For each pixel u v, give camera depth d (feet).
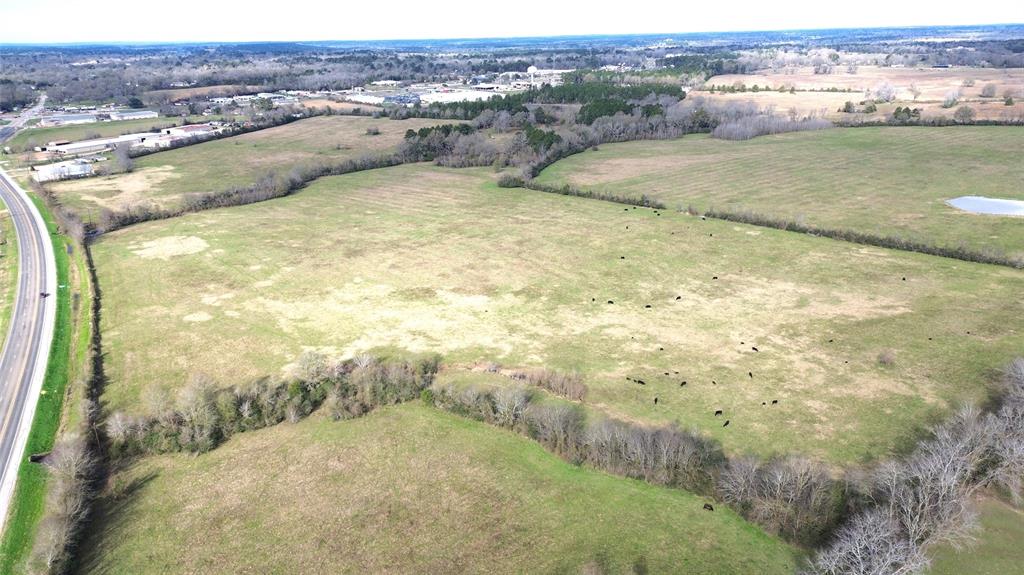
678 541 164.86
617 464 190.49
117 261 360.07
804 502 167.73
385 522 173.58
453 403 220.43
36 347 271.90
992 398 209.26
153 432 208.13
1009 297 277.23
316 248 369.91
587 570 154.61
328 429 214.07
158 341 269.44
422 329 272.31
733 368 235.61
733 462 184.55
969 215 382.22
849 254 334.85
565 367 240.53
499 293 304.71
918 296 283.18
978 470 172.76
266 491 186.80
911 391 216.13
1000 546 155.33
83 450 196.34
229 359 253.85
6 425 219.61
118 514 180.75
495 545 165.27
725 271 320.91
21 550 168.66
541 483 186.91
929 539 152.56
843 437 196.34
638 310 284.00
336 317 285.02
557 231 387.34
